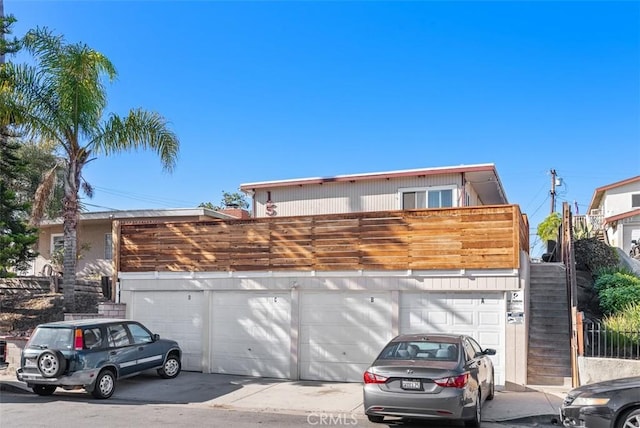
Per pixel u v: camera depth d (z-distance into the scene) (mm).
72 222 17406
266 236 15188
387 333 13992
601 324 13352
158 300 16219
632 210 28938
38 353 11727
